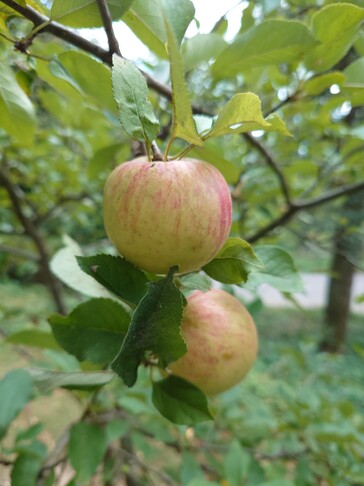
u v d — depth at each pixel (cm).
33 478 27
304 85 29
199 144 15
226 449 45
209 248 17
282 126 15
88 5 20
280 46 25
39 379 23
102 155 36
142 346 17
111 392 43
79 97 27
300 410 49
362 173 52
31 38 21
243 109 14
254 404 54
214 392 21
